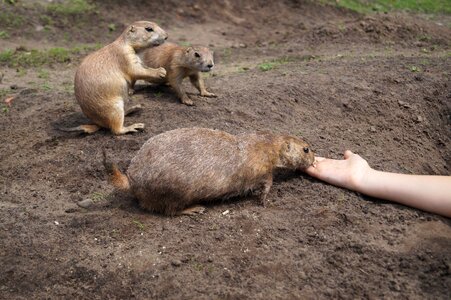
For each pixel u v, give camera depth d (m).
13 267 0.77
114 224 0.85
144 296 0.72
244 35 2.68
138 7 2.75
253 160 0.87
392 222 0.84
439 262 0.76
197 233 0.82
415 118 1.34
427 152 1.23
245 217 0.86
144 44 1.16
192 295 0.71
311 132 1.17
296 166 0.93
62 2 2.56
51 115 1.28
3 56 1.91
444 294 0.71
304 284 0.73
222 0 3.01
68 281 0.75
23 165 1.06
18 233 0.84
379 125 1.28
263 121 1.20
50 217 0.88
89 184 0.98
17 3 2.43
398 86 1.48
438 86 1.50
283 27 2.83
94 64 1.11
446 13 3.18
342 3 3.18
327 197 0.90
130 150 1.07
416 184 0.87
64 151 1.09
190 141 0.85
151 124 1.17
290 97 1.33
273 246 0.79
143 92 1.39
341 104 1.34
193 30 2.69
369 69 1.61
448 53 1.99
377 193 0.89
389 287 0.72
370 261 0.76
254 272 0.75
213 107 1.26
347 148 1.12
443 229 0.83
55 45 2.24
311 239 0.81
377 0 3.38
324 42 2.28
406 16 2.96
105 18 2.56
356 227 0.83
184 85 1.47
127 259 0.78
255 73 1.63
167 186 0.83
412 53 2.02
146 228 0.84
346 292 0.71
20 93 1.46
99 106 1.10
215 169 0.84
